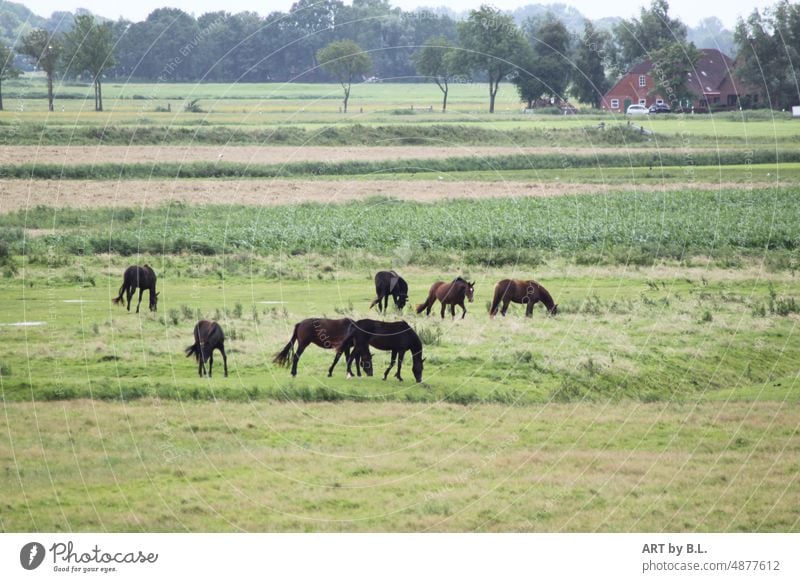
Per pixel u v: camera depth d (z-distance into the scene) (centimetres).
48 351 2064
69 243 3694
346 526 1309
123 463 1462
